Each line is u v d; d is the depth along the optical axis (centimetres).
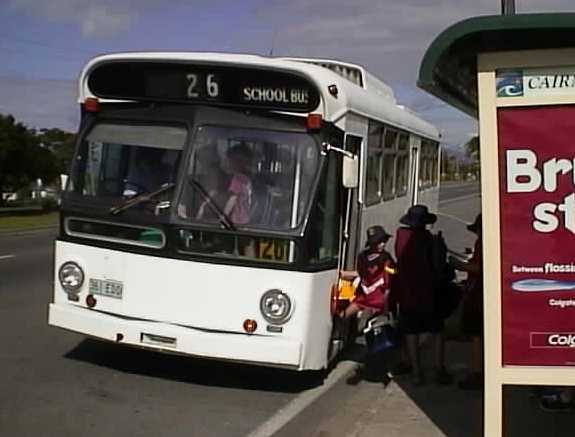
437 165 1994
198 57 890
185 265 874
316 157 877
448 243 2706
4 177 6250
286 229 862
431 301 944
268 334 860
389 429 785
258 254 862
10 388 889
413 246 945
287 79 877
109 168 927
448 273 962
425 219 952
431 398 908
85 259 919
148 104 925
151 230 888
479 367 942
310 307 864
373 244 961
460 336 1116
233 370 1008
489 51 615
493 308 621
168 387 924
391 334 965
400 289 948
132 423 789
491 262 620
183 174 890
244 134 890
